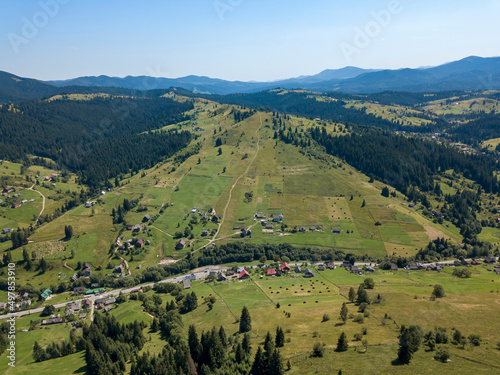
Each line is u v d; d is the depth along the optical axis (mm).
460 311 118250
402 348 87188
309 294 163375
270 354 94500
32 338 145875
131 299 177250
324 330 111188
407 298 138500
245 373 94938
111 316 140875
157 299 170625
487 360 83750
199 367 104188
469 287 159875
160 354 116750
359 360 88875
